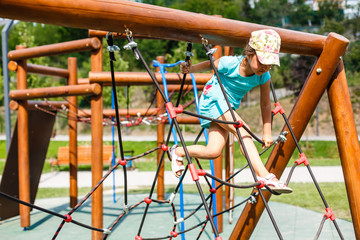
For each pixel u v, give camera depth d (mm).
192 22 2951
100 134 5496
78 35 54625
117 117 2801
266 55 2762
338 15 37812
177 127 2670
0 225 6715
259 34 2811
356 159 3617
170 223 6609
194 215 7102
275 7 46312
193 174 2576
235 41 3191
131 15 2695
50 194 9609
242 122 2891
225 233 5945
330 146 18266
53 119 7844
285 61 33875
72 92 5586
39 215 7352
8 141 8859
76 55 50625
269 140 3229
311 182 10312
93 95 5520
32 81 20203
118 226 6484
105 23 2648
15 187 7203
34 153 7594
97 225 5426
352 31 34438
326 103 31312
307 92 3545
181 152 3238
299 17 44750
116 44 2873
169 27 2877
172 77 5789
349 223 6344
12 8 2311
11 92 6246
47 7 2404
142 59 2672
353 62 33188
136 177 12070
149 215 7191
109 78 5523
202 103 3301
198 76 5902
